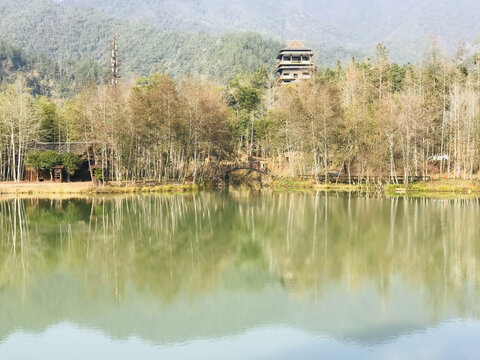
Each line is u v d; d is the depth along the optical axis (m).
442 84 99.06
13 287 29.56
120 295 28.06
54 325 23.86
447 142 88.56
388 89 112.25
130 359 20.12
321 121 85.50
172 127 81.56
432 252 37.09
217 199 71.94
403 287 28.67
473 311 24.69
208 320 24.16
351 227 47.88
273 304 26.22
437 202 66.00
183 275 31.98
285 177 97.31
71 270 33.16
